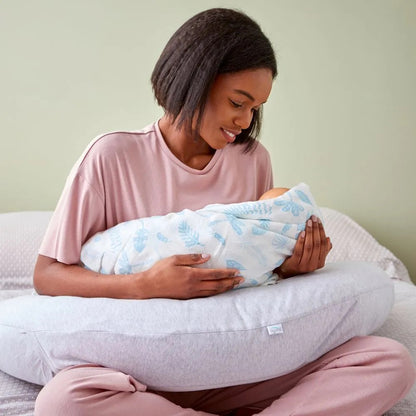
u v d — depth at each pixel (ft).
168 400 2.93
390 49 6.70
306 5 6.73
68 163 6.90
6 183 6.84
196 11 6.77
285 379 3.20
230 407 3.31
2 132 6.76
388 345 3.01
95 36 6.74
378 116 6.82
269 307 3.09
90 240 3.51
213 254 3.22
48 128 6.82
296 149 6.97
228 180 4.08
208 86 3.33
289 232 3.40
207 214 3.37
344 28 6.72
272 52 3.47
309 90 6.85
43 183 6.89
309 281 3.33
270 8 6.76
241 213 3.37
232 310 3.05
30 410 3.16
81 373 2.77
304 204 3.52
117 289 3.20
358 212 7.02
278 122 6.93
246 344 2.94
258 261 3.29
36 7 6.63
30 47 6.68
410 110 6.77
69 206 3.51
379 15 6.66
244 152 4.21
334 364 3.04
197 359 2.90
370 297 3.34
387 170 6.90
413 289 5.24
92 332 2.94
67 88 6.79
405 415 3.15
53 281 3.41
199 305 3.07
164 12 6.76
